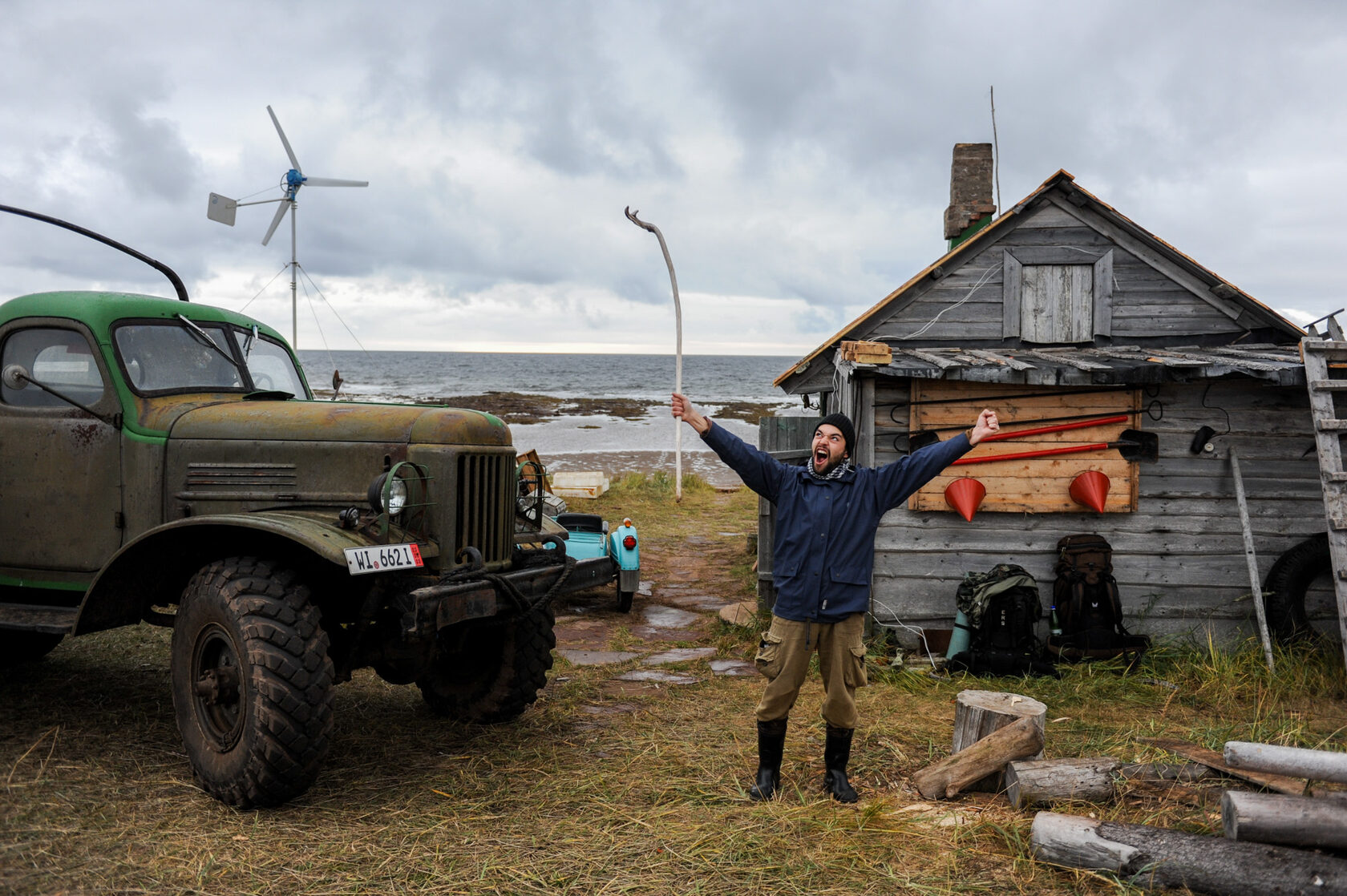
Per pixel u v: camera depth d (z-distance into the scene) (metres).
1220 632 6.38
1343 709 5.18
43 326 4.36
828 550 3.54
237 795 3.41
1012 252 8.03
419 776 3.91
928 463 3.51
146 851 3.06
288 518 3.65
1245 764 3.03
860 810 3.57
